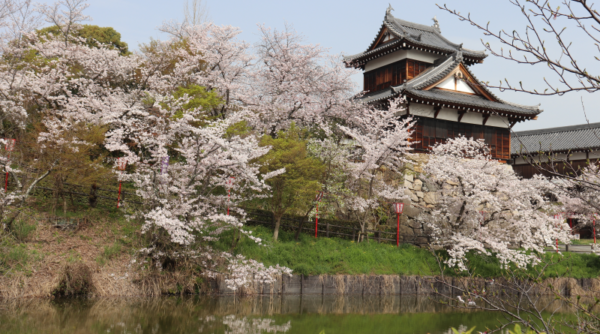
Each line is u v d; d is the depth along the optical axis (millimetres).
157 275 15406
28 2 17938
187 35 28547
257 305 15430
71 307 12969
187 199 15227
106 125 18172
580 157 36938
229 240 17719
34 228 15398
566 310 16984
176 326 11953
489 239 20688
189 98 18328
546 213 23859
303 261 18766
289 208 19969
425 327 13617
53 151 15867
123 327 11555
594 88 4160
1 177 16688
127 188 19812
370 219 24797
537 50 4289
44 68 19984
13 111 17234
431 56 33125
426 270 20688
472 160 23078
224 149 14953
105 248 15500
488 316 15797
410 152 26875
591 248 26547
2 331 10500
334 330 12656
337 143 24672
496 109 27984
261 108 24844
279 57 26141
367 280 19062
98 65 22781
